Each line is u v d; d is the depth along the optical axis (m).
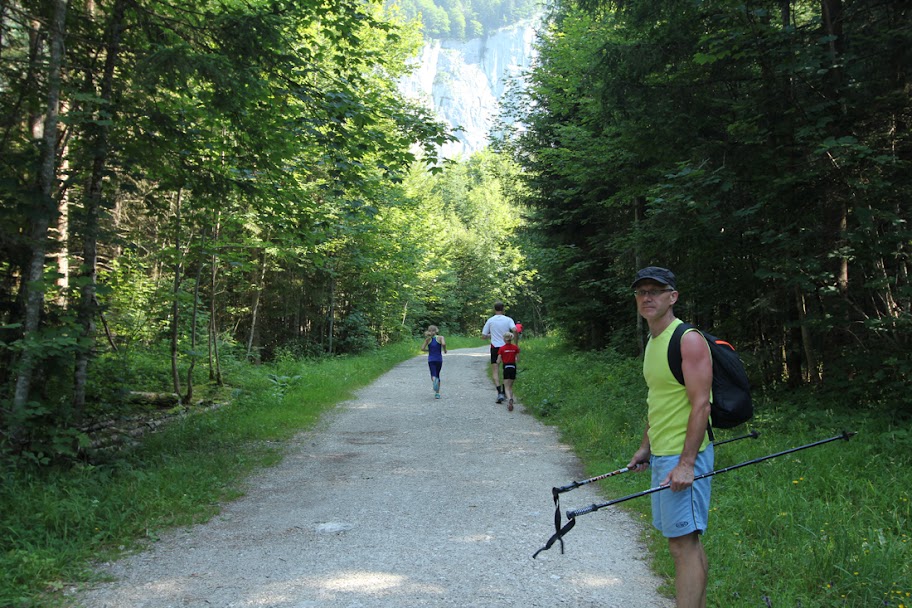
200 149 7.95
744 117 7.58
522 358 19.67
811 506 4.39
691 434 2.82
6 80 6.20
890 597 3.17
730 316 9.70
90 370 7.73
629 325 16.11
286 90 7.50
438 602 3.50
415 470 6.75
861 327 7.30
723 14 7.21
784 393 8.08
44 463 5.33
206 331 13.95
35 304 5.86
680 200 7.49
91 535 4.50
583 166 11.88
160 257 10.48
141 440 7.49
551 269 18.97
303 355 20.70
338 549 4.36
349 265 21.19
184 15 7.41
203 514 5.11
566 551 4.27
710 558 3.79
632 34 9.05
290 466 6.94
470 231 50.69
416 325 41.25
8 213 5.83
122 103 7.02
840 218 7.21
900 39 6.61
